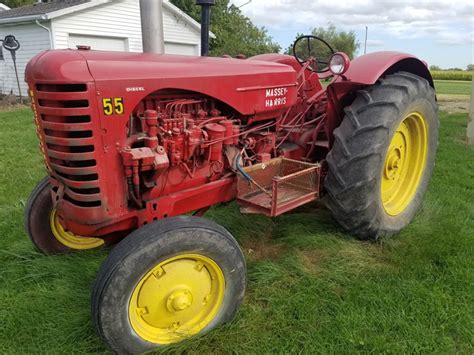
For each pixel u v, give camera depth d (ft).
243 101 9.07
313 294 8.54
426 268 9.38
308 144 10.98
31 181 15.26
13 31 47.80
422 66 11.20
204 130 8.38
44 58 6.71
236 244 7.43
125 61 7.32
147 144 7.41
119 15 48.21
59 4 52.11
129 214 7.60
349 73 9.87
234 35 81.66
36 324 7.72
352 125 9.59
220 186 8.97
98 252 10.17
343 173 9.52
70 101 6.55
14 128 27.40
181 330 7.25
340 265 9.59
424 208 12.65
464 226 11.48
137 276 6.48
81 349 7.17
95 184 7.00
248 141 9.59
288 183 9.65
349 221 9.99
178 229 6.72
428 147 11.78
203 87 8.27
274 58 11.99
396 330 7.66
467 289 8.73
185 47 57.06
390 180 11.39
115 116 6.95
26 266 9.55
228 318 7.68
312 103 11.69
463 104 41.39
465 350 7.26
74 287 8.75
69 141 6.68
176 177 8.27
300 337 7.46
